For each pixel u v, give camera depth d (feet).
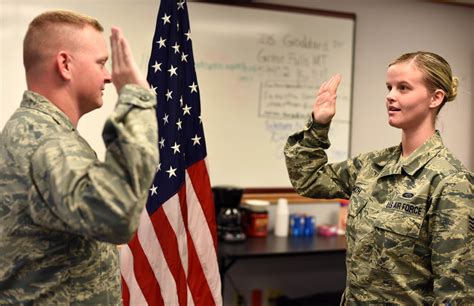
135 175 3.08
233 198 9.37
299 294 11.19
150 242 6.11
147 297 6.07
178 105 6.25
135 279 6.07
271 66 10.34
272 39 10.30
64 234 3.41
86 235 3.17
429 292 4.64
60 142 3.28
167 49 6.27
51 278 3.42
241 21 10.03
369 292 4.81
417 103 4.72
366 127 11.26
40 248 3.38
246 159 10.32
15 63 8.72
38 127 3.40
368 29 11.12
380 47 11.25
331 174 5.62
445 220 4.41
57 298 3.44
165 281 6.11
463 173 4.52
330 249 9.25
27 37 3.64
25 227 3.35
